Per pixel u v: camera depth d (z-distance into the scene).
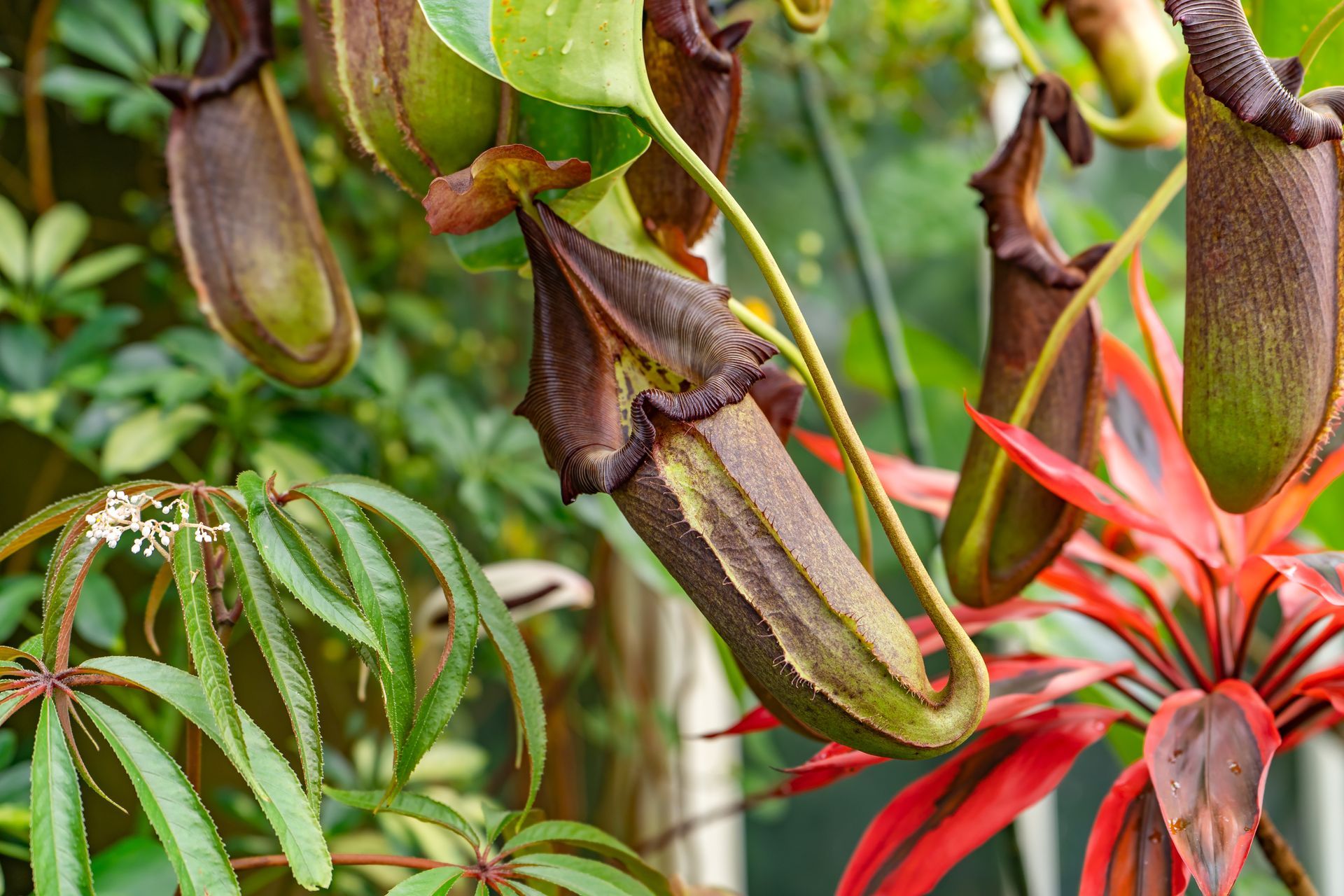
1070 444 1.13
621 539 1.68
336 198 2.23
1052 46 1.42
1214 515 1.19
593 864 1.05
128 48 1.79
